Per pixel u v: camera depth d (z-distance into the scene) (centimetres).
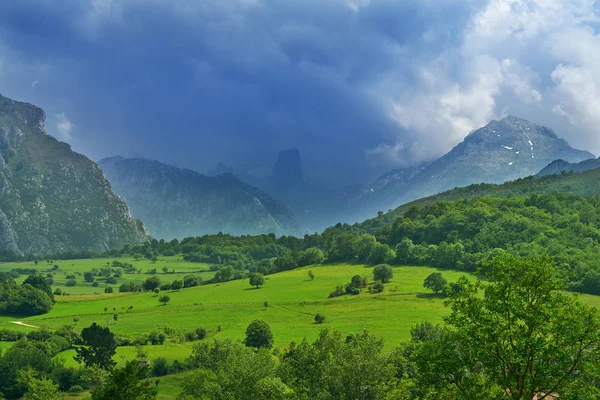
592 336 2969
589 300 13550
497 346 3122
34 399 7181
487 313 3272
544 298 3192
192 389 7056
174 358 10538
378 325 12681
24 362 9506
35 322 15525
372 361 4844
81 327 14562
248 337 11594
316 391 5419
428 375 3550
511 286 3244
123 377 4369
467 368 3453
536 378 3048
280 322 14400
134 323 15025
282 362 7019
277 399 5497
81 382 9356
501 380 3194
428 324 8969
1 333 13012
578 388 2981
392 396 4588
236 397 5891
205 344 9019
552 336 3131
